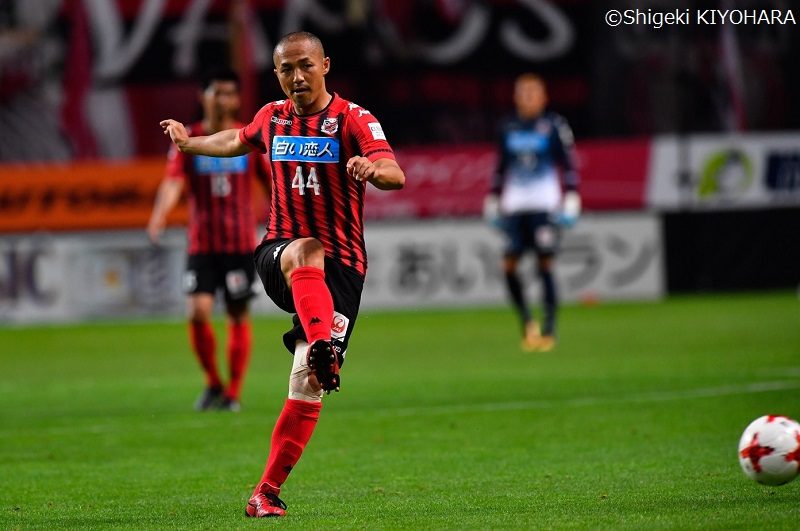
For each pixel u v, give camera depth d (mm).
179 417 31625
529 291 71188
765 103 74000
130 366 46438
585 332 53562
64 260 69188
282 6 75000
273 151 18359
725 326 53688
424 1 75125
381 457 24625
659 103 74500
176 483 22156
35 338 60531
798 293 70812
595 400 32344
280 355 49438
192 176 33188
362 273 18344
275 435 18016
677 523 16344
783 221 72688
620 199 72188
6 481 22719
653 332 52281
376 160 17453
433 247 69812
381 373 40969
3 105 75875
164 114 75938
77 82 75750
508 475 22000
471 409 31500
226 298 33281
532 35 75062
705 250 72875
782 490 18969
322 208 18156
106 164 70812
